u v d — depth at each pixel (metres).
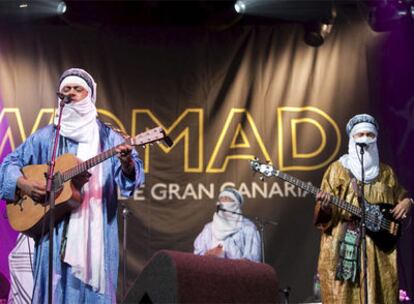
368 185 5.97
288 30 7.42
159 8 7.45
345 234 5.83
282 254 6.99
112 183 5.85
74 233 5.65
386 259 5.81
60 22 7.43
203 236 7.04
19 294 6.72
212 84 7.33
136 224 7.04
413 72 7.34
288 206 7.07
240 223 7.05
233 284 3.38
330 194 5.80
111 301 5.68
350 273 5.74
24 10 7.34
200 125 7.24
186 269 3.17
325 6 7.29
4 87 7.27
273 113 7.27
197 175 7.14
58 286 5.58
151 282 3.18
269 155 7.18
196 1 7.45
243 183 7.13
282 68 7.36
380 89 7.33
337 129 7.25
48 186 5.47
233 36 7.42
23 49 7.36
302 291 6.91
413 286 6.89
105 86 7.31
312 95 7.31
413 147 7.21
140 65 7.36
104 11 7.44
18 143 7.16
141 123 7.25
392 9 7.32
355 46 7.40
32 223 5.57
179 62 7.37
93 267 5.65
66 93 5.98
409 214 6.88
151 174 7.12
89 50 7.38
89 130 5.97
